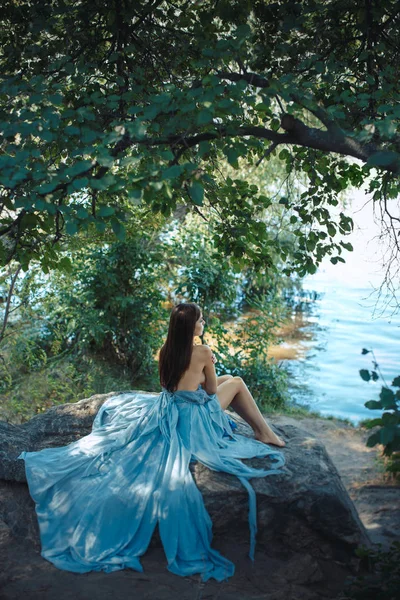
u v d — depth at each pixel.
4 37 4.93
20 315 9.35
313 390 10.34
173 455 4.47
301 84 3.73
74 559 4.05
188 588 3.88
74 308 9.17
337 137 3.59
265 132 3.79
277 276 10.59
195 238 9.88
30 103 3.59
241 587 4.01
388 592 3.59
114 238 8.02
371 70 4.66
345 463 7.65
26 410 8.04
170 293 11.31
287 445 5.16
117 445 4.68
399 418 2.56
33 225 4.15
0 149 4.29
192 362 4.79
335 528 4.44
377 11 4.53
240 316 13.19
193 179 3.28
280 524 4.46
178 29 5.02
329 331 13.06
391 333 12.93
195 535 4.23
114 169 4.77
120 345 9.77
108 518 4.20
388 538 5.39
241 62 3.87
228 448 4.80
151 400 5.29
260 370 9.74
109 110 4.51
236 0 4.48
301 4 4.44
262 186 11.21
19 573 3.89
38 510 4.39
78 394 8.56
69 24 4.70
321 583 4.29
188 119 3.67
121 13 4.71
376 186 5.07
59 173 3.29
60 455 4.76
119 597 3.70
